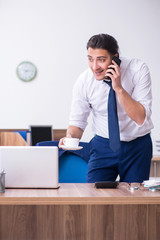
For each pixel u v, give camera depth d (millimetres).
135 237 1642
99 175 2428
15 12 6992
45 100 7027
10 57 6984
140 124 2178
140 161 2395
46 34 7031
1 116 6969
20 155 1868
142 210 1642
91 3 7059
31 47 7016
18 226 1637
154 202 1628
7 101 6980
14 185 1872
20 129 6527
